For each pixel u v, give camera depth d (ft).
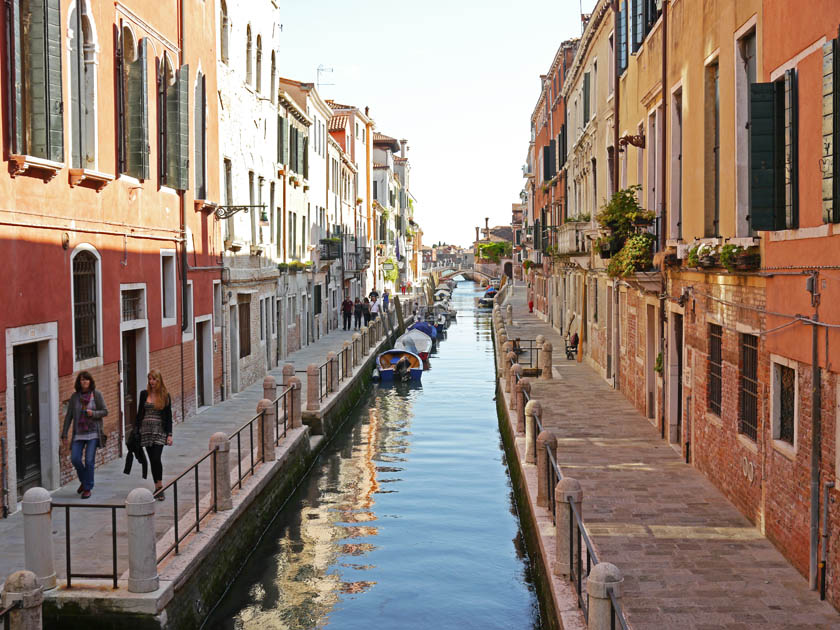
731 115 32.60
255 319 74.08
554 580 26.50
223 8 64.69
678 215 44.34
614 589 19.08
